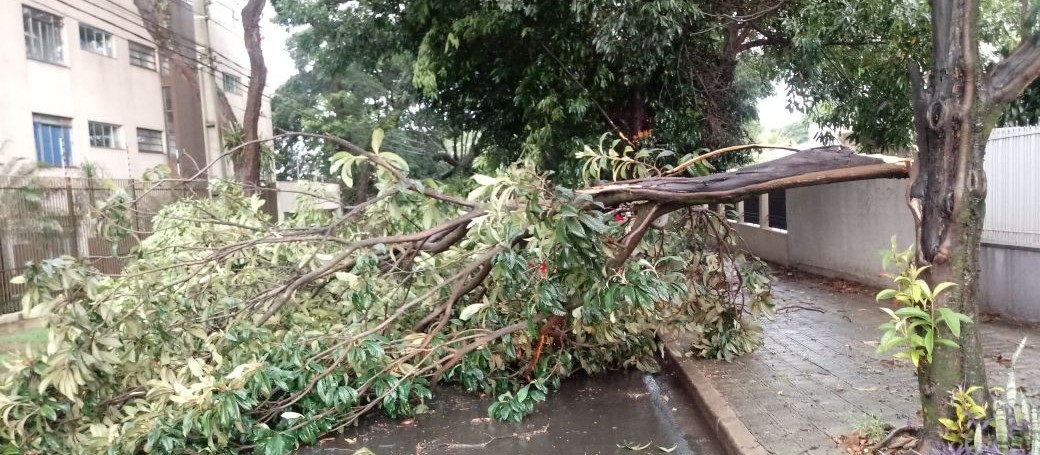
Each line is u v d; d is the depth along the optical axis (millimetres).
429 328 6027
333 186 19000
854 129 10602
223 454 4746
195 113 20469
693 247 6680
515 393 5961
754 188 4516
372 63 13523
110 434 4508
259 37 14898
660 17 8094
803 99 10398
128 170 17547
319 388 4973
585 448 4797
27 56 14336
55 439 4562
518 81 10789
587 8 8602
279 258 6078
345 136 26000
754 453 4113
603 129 10211
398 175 5070
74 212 10984
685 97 9844
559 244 4664
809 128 13039
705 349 6543
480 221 4715
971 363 3303
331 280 5875
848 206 10320
